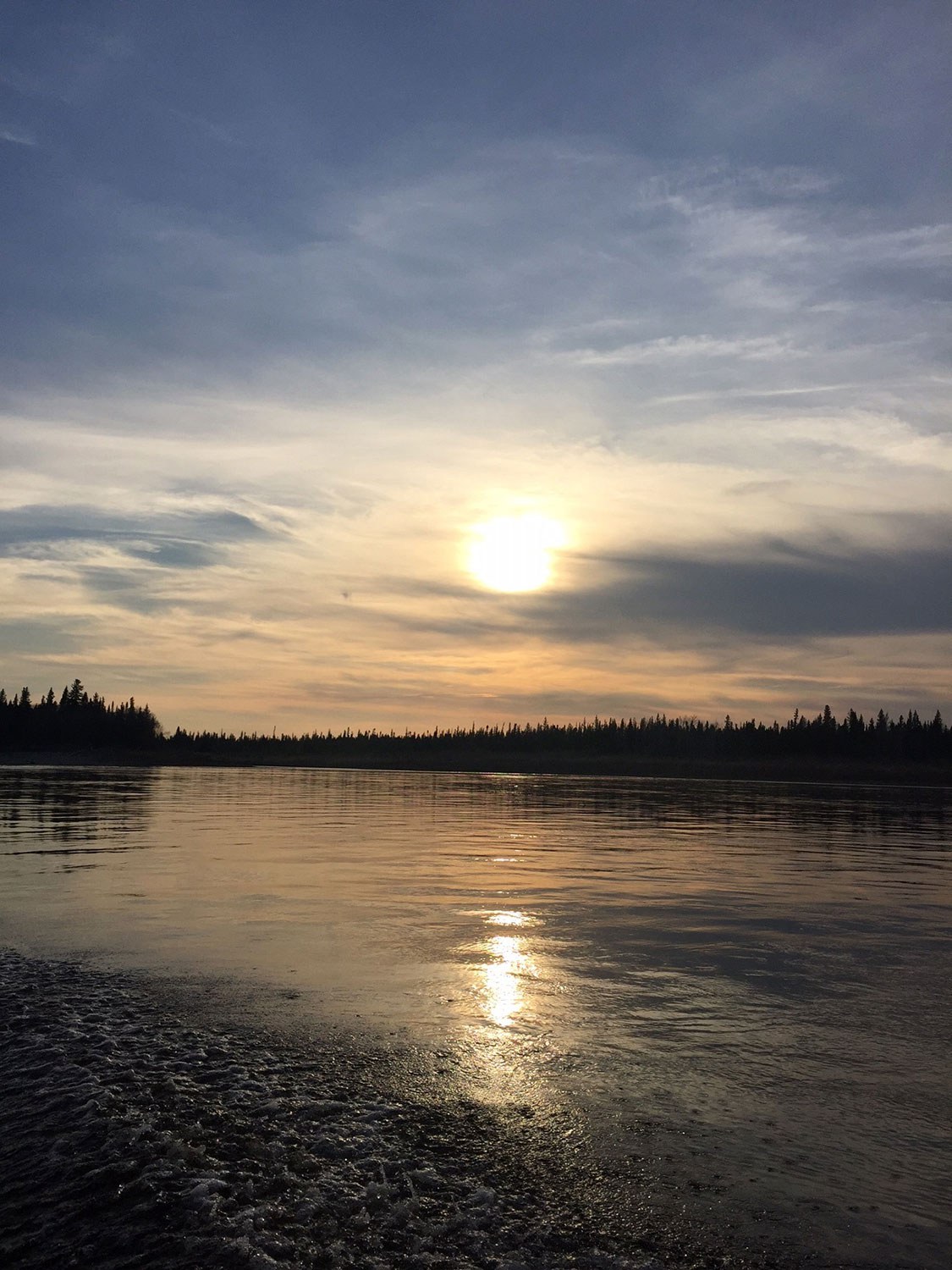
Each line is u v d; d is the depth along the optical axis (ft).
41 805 134.72
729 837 103.45
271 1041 27.14
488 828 109.60
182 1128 21.16
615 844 91.15
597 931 44.50
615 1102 22.91
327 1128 21.22
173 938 40.96
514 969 36.37
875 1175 19.26
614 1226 17.26
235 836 91.81
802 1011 31.04
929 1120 22.04
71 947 39.04
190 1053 26.00
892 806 193.57
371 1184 18.69
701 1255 16.33
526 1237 16.89
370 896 54.08
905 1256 16.34
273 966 36.11
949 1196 18.45
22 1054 25.93
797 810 166.40
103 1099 22.68
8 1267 16.10
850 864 75.92
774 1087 24.04
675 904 52.90
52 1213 17.72
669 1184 18.84
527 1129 21.34
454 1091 23.49
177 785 230.48
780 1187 18.71
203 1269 15.96
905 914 50.90
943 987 34.35
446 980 34.42
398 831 103.14
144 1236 16.94
